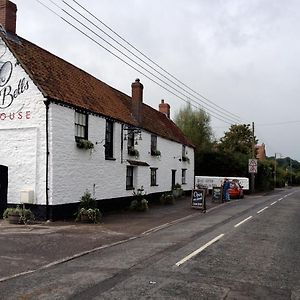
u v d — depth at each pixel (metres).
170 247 10.83
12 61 16.75
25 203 16.09
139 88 26.20
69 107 17.31
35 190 16.12
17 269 8.16
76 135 18.12
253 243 11.64
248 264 8.88
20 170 16.41
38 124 16.22
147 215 19.83
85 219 16.08
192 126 50.12
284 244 11.60
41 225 14.79
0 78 16.89
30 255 9.57
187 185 37.25
